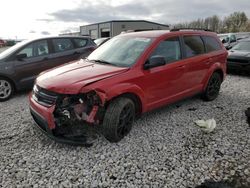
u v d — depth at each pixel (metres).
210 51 5.66
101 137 3.98
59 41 7.31
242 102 5.85
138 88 3.97
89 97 3.47
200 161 3.36
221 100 6.02
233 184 2.90
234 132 4.23
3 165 3.28
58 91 3.46
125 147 3.71
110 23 41.19
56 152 3.58
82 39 7.92
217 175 3.07
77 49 7.62
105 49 4.86
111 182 2.96
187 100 5.94
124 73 3.86
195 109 5.32
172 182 2.96
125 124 3.92
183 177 3.04
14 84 6.37
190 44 5.15
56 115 3.49
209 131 4.19
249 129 4.34
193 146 3.75
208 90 5.76
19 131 4.28
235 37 20.69
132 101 3.97
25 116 5.00
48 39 7.09
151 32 4.88
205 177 3.04
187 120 4.72
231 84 7.93
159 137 4.03
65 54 7.30
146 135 4.09
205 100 5.86
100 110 3.55
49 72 4.18
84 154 3.52
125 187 2.88
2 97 6.16
